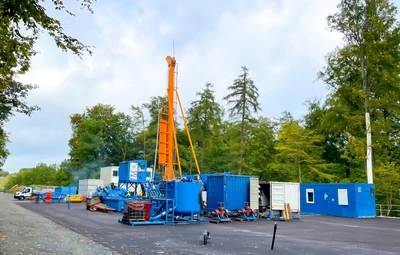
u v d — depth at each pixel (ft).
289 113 204.44
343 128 111.14
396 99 98.73
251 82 132.87
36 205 110.22
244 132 131.75
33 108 64.54
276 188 73.77
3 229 45.65
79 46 28.17
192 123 150.82
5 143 101.91
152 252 31.81
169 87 106.11
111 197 87.66
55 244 34.60
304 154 120.47
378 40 96.43
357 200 81.20
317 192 90.74
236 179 74.08
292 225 61.36
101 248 32.96
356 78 106.63
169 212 59.77
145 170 87.25
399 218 79.05
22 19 25.61
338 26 102.22
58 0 26.17
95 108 218.59
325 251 34.37
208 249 34.04
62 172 238.07
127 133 209.15
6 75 34.47
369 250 35.50
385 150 111.86
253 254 31.96
